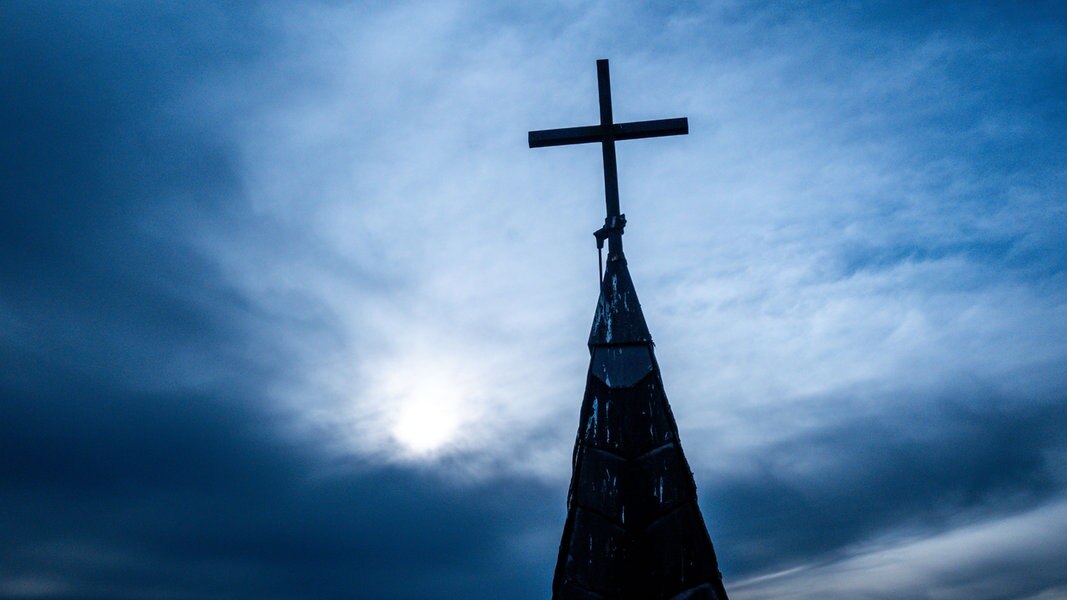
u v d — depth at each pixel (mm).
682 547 6895
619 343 7711
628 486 7148
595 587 6824
